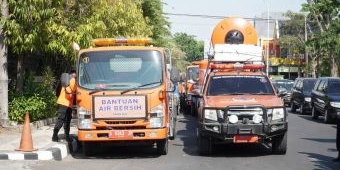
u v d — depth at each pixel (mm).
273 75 75500
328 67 54000
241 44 17766
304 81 27859
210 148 12586
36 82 19188
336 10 45531
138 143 12336
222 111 12148
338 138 11883
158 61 12266
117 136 11852
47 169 10812
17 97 16609
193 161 11883
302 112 27297
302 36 67688
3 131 14922
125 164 11492
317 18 47469
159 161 11891
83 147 12797
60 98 13555
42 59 22172
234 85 13648
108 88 11977
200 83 22812
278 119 12219
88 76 12180
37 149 12211
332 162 11758
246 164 11445
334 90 22281
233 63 15828
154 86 12016
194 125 20750
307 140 15758
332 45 45594
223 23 18984
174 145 14680
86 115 11945
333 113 21109
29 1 14547
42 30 15688
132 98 11883
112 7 20781
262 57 16906
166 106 12273
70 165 11344
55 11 16016
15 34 14875
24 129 12133
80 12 17641
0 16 14781
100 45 13195
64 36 16125
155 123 11922
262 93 13453
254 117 12023
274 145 12703
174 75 12828
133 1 30125
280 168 10938
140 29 27234
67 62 21141
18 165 11172
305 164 11461
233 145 14602
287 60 74312
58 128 13578
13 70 20156
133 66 12227
